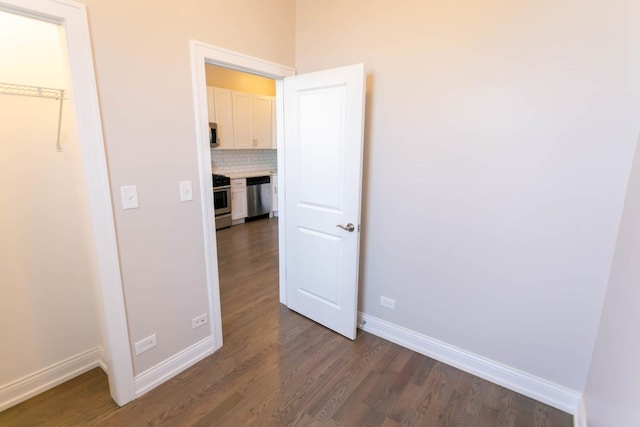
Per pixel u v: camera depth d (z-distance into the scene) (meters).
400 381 2.05
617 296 1.38
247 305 3.00
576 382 1.79
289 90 2.51
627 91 1.46
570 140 1.62
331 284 2.53
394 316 2.43
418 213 2.18
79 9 1.41
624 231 1.43
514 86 1.73
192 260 2.07
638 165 1.34
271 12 2.33
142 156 1.73
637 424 0.90
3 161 1.68
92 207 1.57
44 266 1.86
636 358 1.00
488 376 2.07
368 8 2.17
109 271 1.67
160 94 1.77
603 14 1.47
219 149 5.80
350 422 1.74
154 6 1.68
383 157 2.27
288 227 2.78
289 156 2.63
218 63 2.06
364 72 2.06
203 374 2.09
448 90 1.94
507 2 1.69
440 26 1.91
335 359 2.25
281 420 1.75
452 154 1.98
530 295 1.86
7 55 1.65
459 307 2.12
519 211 1.81
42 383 1.92
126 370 1.81
